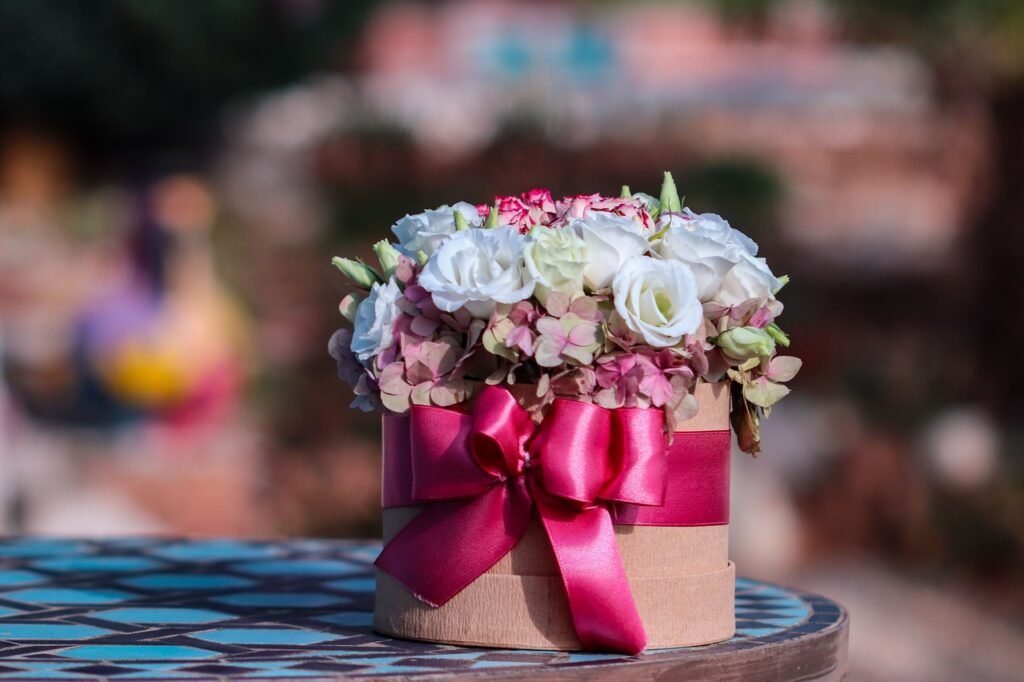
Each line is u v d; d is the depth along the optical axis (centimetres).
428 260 130
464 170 585
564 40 1068
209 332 556
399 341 131
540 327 125
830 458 602
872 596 525
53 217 669
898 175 770
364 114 600
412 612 132
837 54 858
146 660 121
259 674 113
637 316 126
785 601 158
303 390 604
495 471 127
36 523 465
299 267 640
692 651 127
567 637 127
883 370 645
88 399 550
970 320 667
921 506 578
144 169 642
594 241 128
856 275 700
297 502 559
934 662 464
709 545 133
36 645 128
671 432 128
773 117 829
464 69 1034
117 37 588
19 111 635
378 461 575
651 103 726
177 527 505
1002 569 555
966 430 609
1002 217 657
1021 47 636
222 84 616
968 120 668
